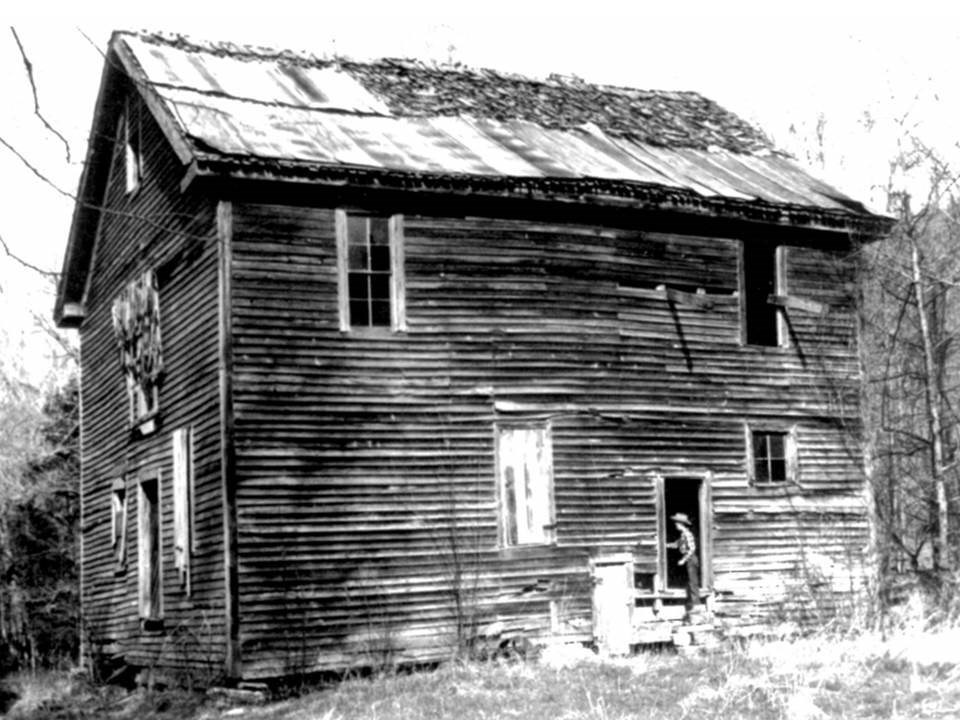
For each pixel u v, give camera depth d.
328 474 20.25
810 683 15.29
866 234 24.72
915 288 25.20
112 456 26.05
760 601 23.39
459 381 21.39
